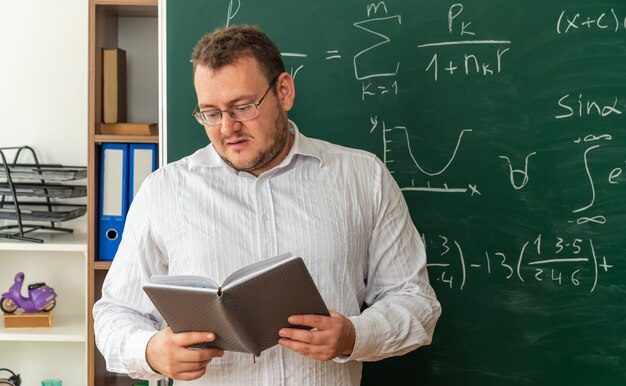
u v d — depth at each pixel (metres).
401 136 2.06
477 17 2.04
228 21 2.04
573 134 2.06
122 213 2.31
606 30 2.05
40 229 2.62
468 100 2.05
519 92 2.05
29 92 2.62
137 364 1.47
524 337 2.06
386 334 1.51
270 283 1.25
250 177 1.60
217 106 1.46
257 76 1.46
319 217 1.58
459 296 2.06
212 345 1.38
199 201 1.58
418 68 2.05
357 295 1.64
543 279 2.06
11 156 2.63
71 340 2.39
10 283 2.67
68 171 2.40
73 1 2.62
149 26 2.56
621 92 2.05
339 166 1.64
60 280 2.67
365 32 2.05
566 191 2.06
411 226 1.70
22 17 2.61
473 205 2.06
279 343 1.38
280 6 2.04
